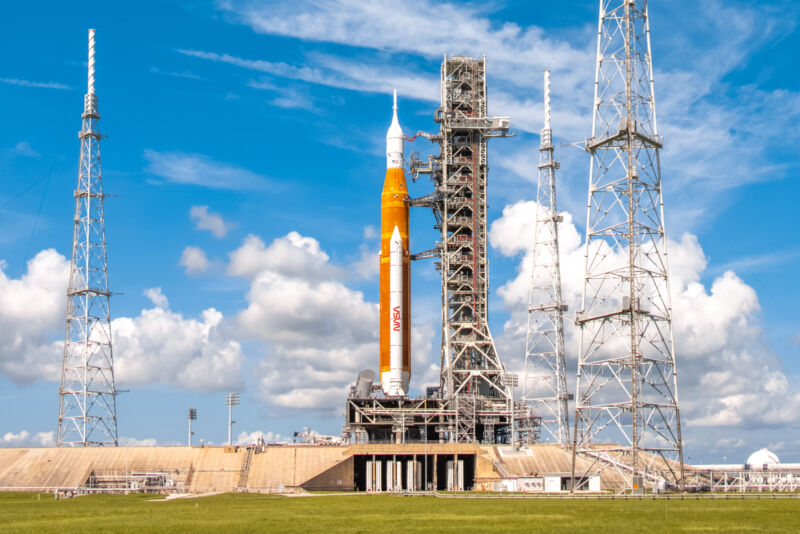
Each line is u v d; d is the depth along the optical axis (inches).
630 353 5787.4
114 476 7593.5
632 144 5905.5
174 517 4274.1
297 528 3622.0
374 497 6141.7
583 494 5984.3
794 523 3690.9
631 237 5787.4
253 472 7721.5
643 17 6146.7
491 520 3937.0
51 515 4534.9
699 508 4569.4
